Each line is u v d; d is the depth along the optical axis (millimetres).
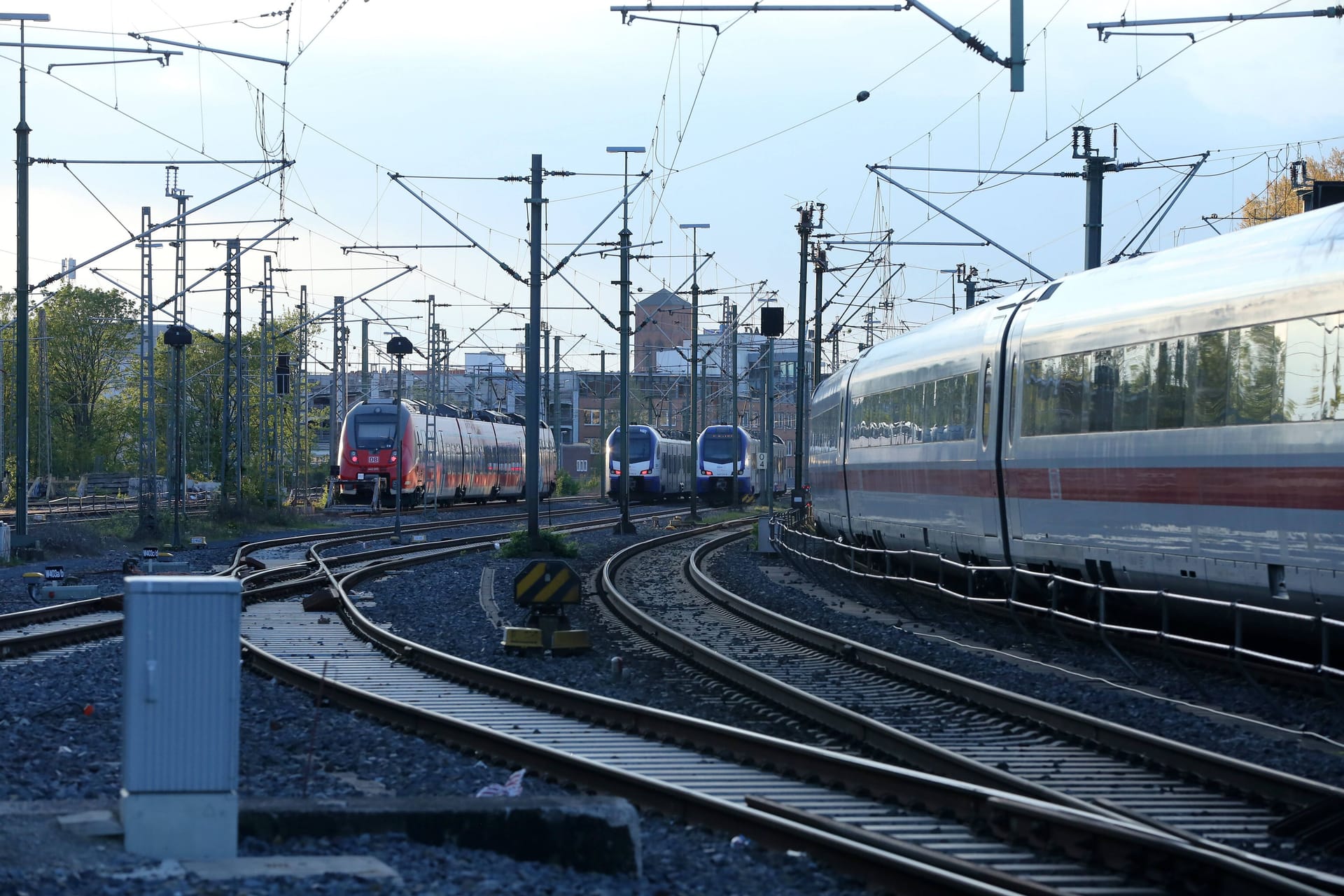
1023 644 36656
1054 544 39188
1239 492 30078
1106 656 34000
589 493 193000
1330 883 14688
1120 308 35750
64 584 48500
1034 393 40250
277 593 51312
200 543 77125
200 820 14141
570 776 20797
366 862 14109
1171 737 24188
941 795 18625
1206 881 14922
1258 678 29562
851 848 15758
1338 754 22578
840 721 24969
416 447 116938
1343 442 26656
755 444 141250
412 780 20469
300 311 135125
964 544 46062
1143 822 17391
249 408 138250
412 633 40875
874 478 56781
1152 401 33750
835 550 57125
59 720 24938
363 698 27422
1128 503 34812
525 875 14586
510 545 68625
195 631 14234
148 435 85562
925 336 51656
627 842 15445
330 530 95625
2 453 124812
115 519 91250
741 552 73688
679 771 21562
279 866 13859
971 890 14219
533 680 29375
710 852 16797
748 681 30125
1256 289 29859
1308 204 34750
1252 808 19250
